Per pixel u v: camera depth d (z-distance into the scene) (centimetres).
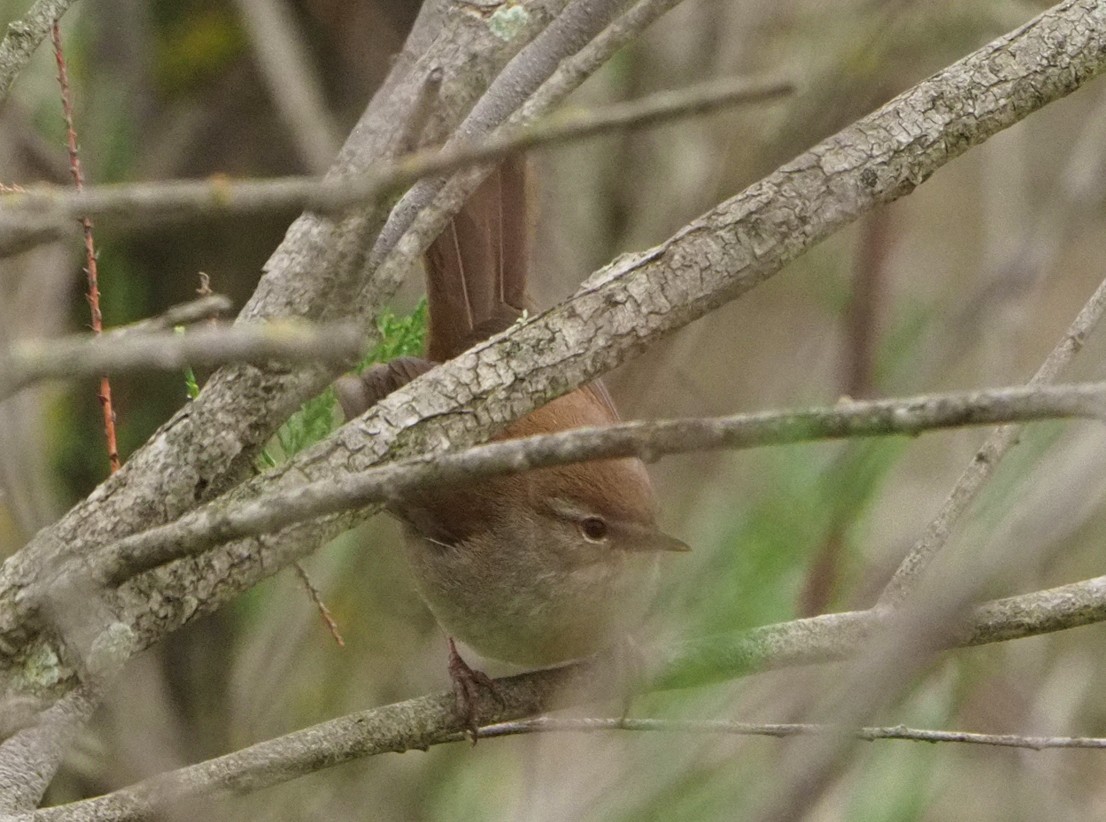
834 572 934
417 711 715
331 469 601
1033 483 718
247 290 1162
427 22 678
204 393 604
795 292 1342
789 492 951
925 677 941
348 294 544
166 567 582
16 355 364
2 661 564
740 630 705
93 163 1147
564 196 1288
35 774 559
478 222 831
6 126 1057
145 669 610
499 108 632
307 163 1132
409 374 735
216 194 380
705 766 786
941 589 448
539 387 630
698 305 650
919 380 998
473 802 1101
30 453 812
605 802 788
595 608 805
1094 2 700
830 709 454
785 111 1242
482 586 820
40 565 566
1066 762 1134
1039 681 1144
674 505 1086
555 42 640
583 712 855
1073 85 692
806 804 439
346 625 1155
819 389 1217
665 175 1303
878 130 672
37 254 1048
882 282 1146
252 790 649
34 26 595
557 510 806
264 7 1159
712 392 1254
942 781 1084
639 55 1306
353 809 1085
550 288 1230
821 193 661
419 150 600
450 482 450
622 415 1133
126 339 378
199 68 1197
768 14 1276
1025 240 1011
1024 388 427
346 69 1231
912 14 1243
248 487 593
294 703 1134
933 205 1465
